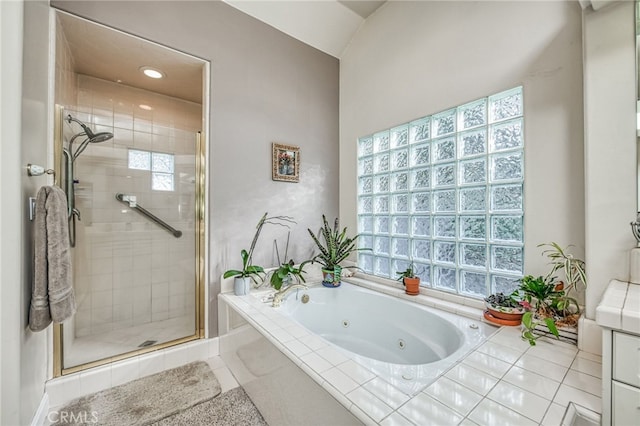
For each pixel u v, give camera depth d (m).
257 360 1.46
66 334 1.68
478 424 0.79
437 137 1.93
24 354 1.14
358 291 2.14
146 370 1.75
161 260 2.26
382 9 2.34
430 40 1.96
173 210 2.26
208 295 2.00
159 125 2.54
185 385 1.65
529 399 0.90
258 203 2.24
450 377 1.02
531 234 1.48
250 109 2.20
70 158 1.84
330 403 0.95
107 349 1.85
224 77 2.08
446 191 1.89
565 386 0.96
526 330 1.39
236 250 2.12
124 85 2.45
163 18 1.83
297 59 2.49
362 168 2.56
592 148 1.18
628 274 1.10
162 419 1.39
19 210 1.06
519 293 1.51
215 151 2.03
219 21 2.06
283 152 2.37
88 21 1.59
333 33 2.55
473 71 1.71
